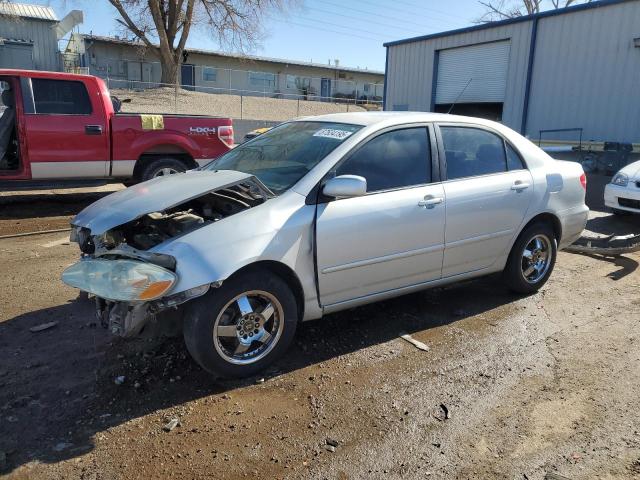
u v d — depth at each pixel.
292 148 4.23
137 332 3.32
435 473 2.74
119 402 3.28
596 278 5.79
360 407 3.29
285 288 3.59
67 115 8.18
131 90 32.16
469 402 3.37
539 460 2.85
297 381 3.57
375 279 4.02
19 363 3.71
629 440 3.02
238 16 31.38
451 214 4.32
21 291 5.05
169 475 2.68
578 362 3.89
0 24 30.14
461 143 4.58
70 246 6.67
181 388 3.45
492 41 18.27
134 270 3.12
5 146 8.15
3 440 2.91
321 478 2.70
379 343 4.13
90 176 8.51
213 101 32.91
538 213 4.93
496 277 5.69
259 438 2.98
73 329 4.25
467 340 4.21
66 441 2.92
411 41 21.23
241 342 3.48
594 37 15.32
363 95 46.72
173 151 9.16
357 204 3.84
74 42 34.34
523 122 17.52
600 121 15.41
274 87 43.09
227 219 3.43
